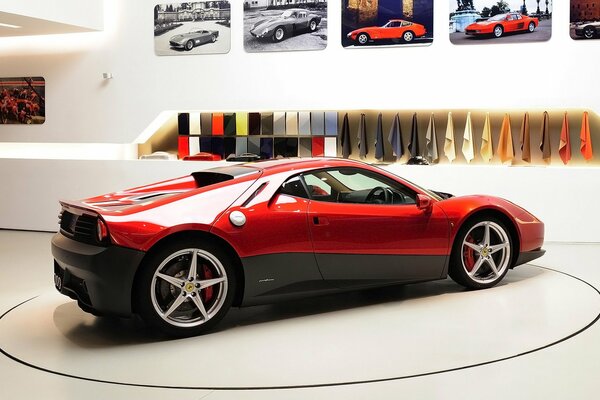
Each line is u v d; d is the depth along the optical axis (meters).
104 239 3.50
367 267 4.20
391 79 7.64
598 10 7.06
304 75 7.89
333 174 4.20
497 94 7.37
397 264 4.32
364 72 7.71
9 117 8.96
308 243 3.96
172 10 8.24
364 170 4.32
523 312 4.08
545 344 3.43
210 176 4.31
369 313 4.13
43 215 8.54
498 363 3.14
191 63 8.23
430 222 4.41
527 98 7.29
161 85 8.35
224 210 3.75
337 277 4.11
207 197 3.77
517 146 7.84
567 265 5.77
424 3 7.48
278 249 3.87
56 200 8.47
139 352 3.41
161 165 8.06
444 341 3.51
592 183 7.07
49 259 6.39
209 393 2.81
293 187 4.02
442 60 7.48
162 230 3.52
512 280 5.08
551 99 7.23
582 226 7.12
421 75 7.55
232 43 8.09
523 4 7.22
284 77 7.95
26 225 8.62
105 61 8.52
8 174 8.63
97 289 3.52
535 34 7.22
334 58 7.79
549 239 7.20
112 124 8.55
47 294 4.84
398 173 7.48
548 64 7.21
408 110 8.09
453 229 4.51
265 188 3.93
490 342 3.48
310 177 4.11
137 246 3.48
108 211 3.57
